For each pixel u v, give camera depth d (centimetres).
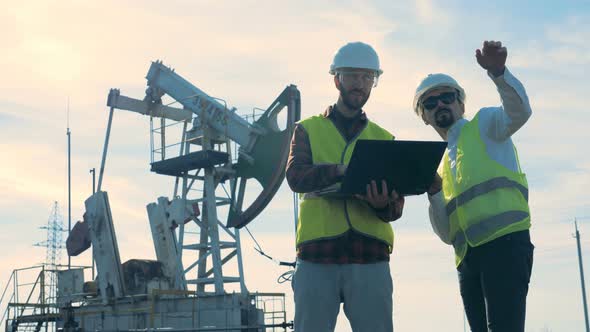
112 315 3038
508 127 592
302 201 609
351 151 606
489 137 620
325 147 608
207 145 3122
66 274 3189
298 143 612
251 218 2950
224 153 3030
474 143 624
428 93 660
